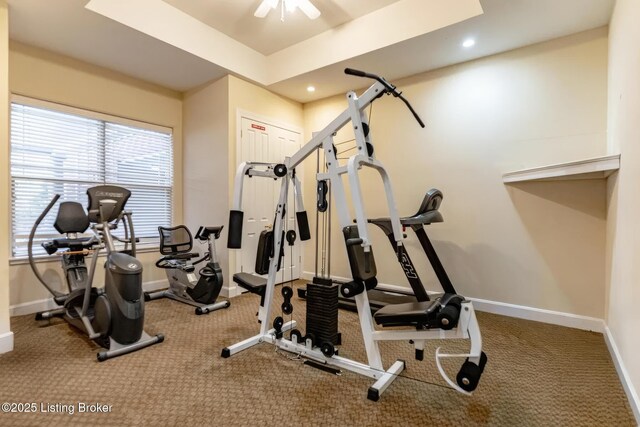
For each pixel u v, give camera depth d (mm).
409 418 1611
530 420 1601
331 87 4129
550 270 2928
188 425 1557
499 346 2453
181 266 3625
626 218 1922
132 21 2826
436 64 3412
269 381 1950
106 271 2439
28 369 2072
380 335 1951
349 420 1598
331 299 2174
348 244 1893
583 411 1673
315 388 1877
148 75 3809
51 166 3316
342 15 3205
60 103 3324
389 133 3855
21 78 3070
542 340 2553
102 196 2584
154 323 2932
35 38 2990
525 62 3023
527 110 3012
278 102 4395
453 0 2686
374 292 3656
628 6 1933
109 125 3736
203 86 4074
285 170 2408
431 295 3434
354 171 1893
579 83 2779
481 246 3262
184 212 4359
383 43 3076
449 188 3445
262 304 2570
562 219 2869
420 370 2113
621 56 2123
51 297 3244
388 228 2752
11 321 2893
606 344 2467
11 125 3055
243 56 3783
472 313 1716
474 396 1808
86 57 3359
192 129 4234
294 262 4621
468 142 3328
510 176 2928
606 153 2660
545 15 2549
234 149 3836
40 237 3252
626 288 1908
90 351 2330
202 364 2158
